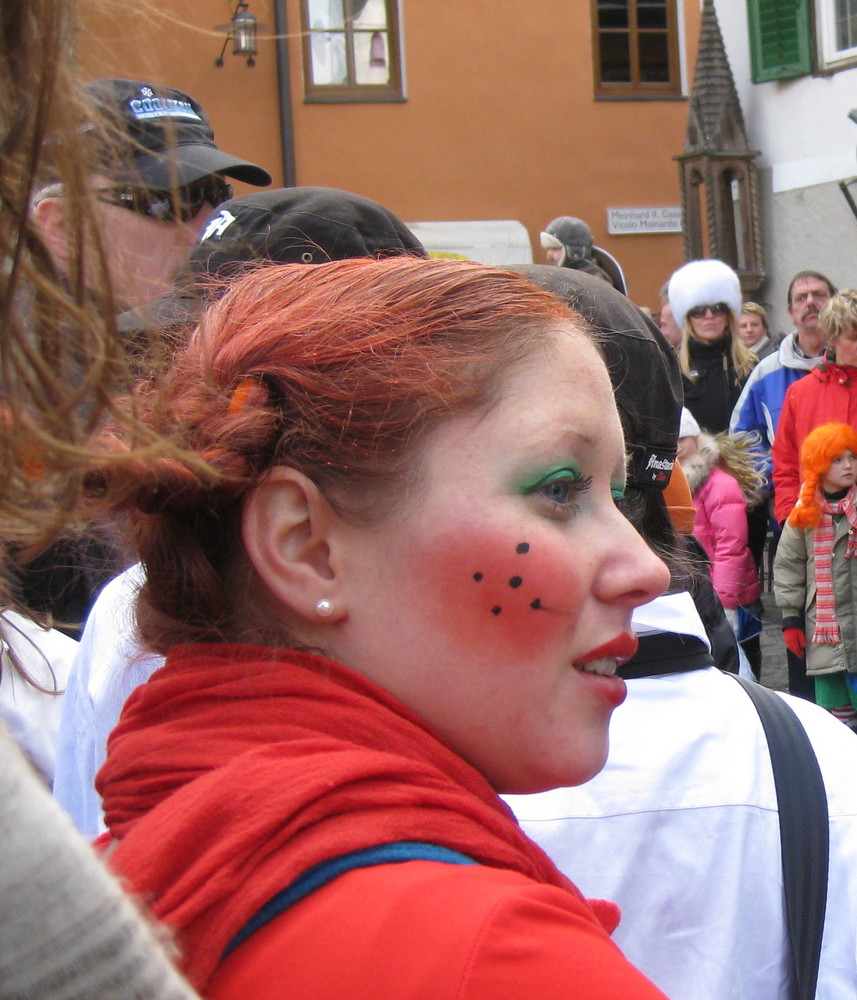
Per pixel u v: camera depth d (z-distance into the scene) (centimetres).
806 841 127
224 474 80
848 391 497
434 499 79
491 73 1217
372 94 1193
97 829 140
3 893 39
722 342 640
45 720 176
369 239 171
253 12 1148
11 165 55
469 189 1220
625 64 1258
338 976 63
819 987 125
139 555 92
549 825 126
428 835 70
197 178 251
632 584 82
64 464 58
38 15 54
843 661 432
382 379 80
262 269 97
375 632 80
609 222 1252
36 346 58
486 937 63
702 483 456
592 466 83
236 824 68
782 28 1070
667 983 123
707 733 129
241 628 84
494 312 83
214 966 65
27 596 177
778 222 1105
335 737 76
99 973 40
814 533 440
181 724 79
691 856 125
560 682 81
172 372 87
